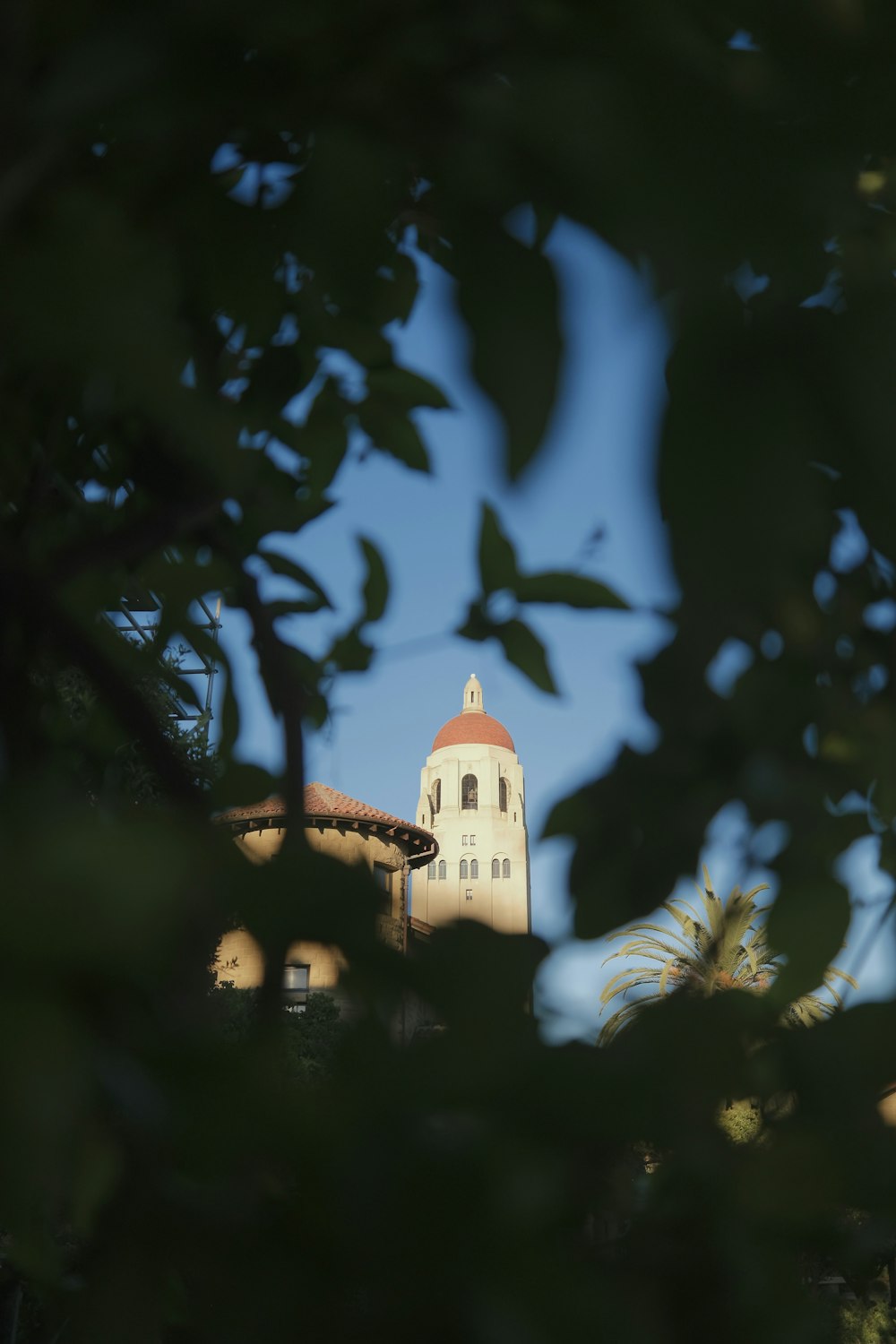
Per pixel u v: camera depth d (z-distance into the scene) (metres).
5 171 0.37
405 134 0.44
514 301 0.39
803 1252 0.41
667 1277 0.38
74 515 1.02
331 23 0.41
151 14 0.39
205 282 0.54
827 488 0.40
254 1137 0.31
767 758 0.84
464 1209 0.34
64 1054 0.27
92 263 0.37
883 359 0.39
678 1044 0.36
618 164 0.39
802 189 0.39
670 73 0.40
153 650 1.05
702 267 0.39
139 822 0.30
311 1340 0.34
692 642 0.65
